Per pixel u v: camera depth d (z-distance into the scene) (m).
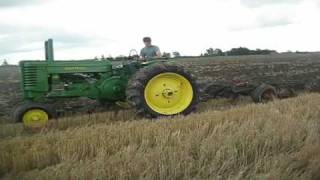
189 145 6.70
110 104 11.45
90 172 5.78
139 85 10.20
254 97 12.53
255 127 7.66
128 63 11.18
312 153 6.37
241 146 6.70
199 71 26.91
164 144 6.90
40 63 10.80
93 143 7.11
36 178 5.86
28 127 9.55
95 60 11.16
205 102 12.73
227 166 6.00
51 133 8.35
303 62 35.97
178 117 9.29
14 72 44.12
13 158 6.65
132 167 5.84
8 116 12.26
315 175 5.80
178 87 10.65
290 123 7.96
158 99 10.48
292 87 15.60
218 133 7.37
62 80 11.00
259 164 6.07
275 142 6.91
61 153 6.80
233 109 9.97
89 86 10.98
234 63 37.31
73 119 10.45
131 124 8.53
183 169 5.92
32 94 10.77
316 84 16.34
